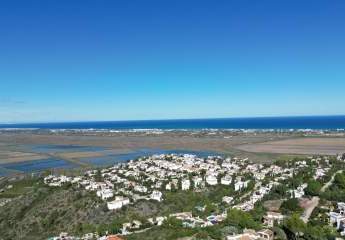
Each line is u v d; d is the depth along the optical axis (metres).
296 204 164.88
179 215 161.50
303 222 135.88
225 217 151.12
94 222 169.88
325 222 144.88
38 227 175.25
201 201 192.12
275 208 168.38
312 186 189.12
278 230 133.00
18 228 177.88
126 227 154.62
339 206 159.25
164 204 188.75
